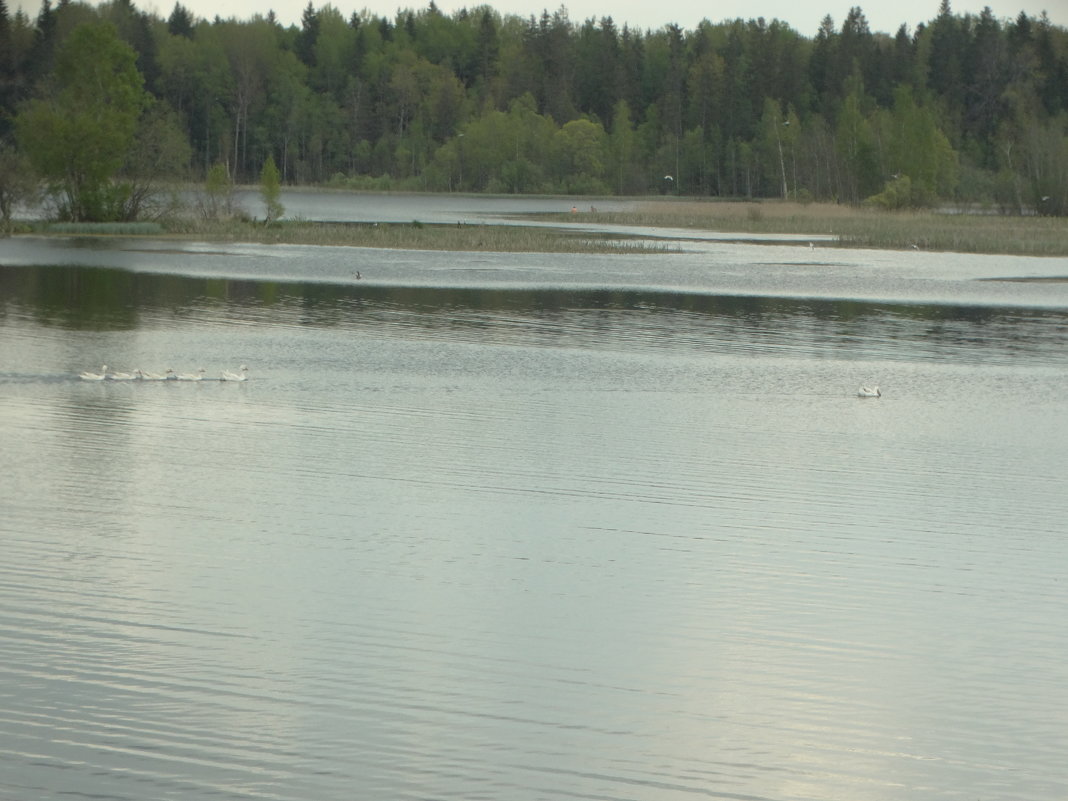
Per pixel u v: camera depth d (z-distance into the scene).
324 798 49.66
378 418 119.31
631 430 116.81
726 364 157.38
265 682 59.56
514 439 111.75
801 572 77.06
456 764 52.56
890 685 60.88
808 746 54.84
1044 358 168.62
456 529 84.38
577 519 87.31
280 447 106.50
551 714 57.19
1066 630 68.31
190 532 82.06
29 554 76.50
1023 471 104.06
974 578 76.50
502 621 68.06
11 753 52.25
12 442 105.50
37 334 167.00
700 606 70.94
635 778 51.88
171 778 50.75
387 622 67.56
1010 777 52.59
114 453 102.81
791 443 113.00
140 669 60.50
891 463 106.00
